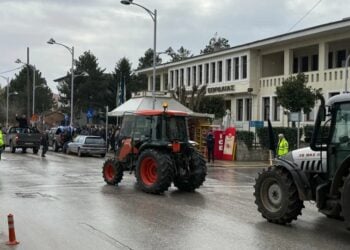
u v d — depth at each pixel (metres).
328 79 34.81
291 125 36.66
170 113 15.97
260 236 9.16
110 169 16.91
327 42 35.72
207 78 48.34
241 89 42.72
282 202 10.20
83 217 10.67
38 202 12.64
